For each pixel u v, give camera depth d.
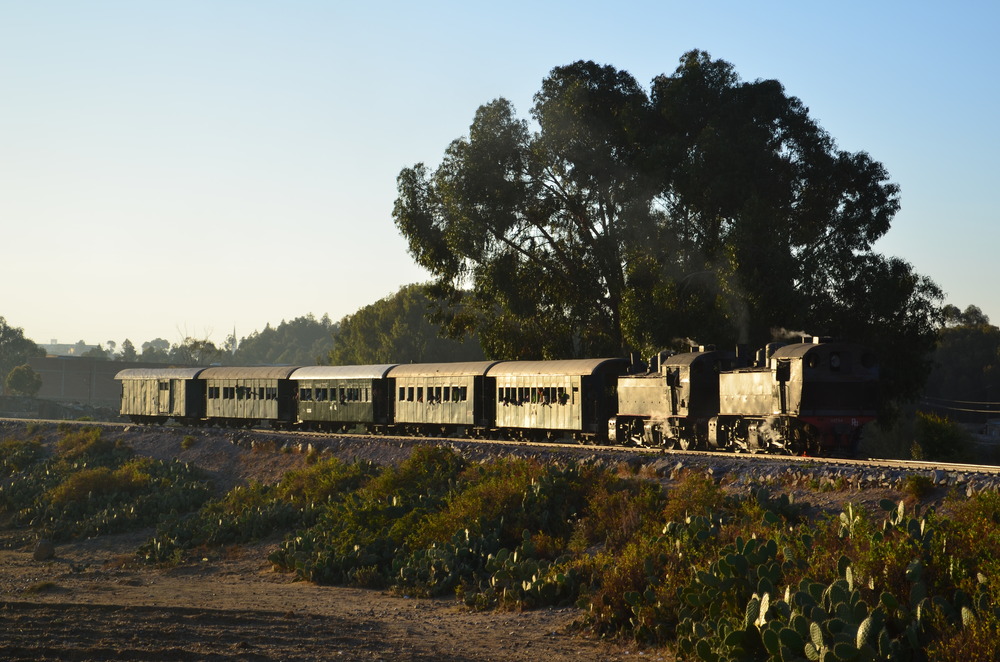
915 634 10.25
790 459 23.62
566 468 24.92
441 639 15.04
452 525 23.50
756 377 28.36
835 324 40.56
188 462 42.91
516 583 18.80
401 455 35.47
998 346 103.94
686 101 44.78
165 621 15.85
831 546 14.05
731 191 41.59
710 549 16.34
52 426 59.84
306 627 15.76
